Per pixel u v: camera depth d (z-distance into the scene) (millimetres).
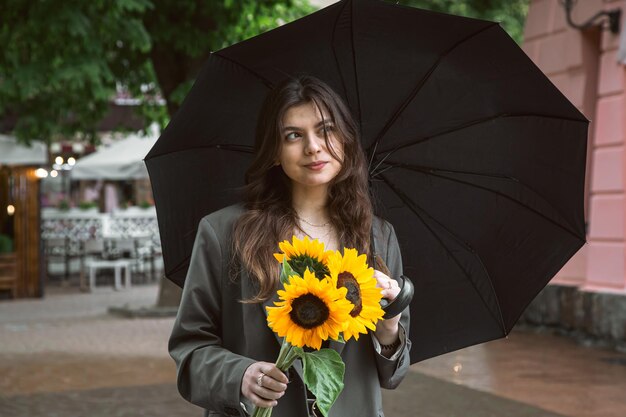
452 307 3006
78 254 25344
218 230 2600
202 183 2930
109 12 11930
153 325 15055
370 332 2559
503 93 2805
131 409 8102
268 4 13633
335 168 2551
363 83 2877
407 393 8641
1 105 15906
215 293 2588
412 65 2836
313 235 2604
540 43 13797
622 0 11727
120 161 24891
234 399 2367
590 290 11984
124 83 17062
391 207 2973
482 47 2713
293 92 2518
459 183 2949
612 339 11555
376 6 2645
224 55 2750
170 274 2965
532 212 2908
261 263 2496
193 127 2857
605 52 12055
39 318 16438
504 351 11336
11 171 21406
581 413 7703
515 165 2891
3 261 20609
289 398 2484
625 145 11758
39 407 8219
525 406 7984
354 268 2213
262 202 2607
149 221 27328
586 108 12805
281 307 2170
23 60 14250
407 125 2924
